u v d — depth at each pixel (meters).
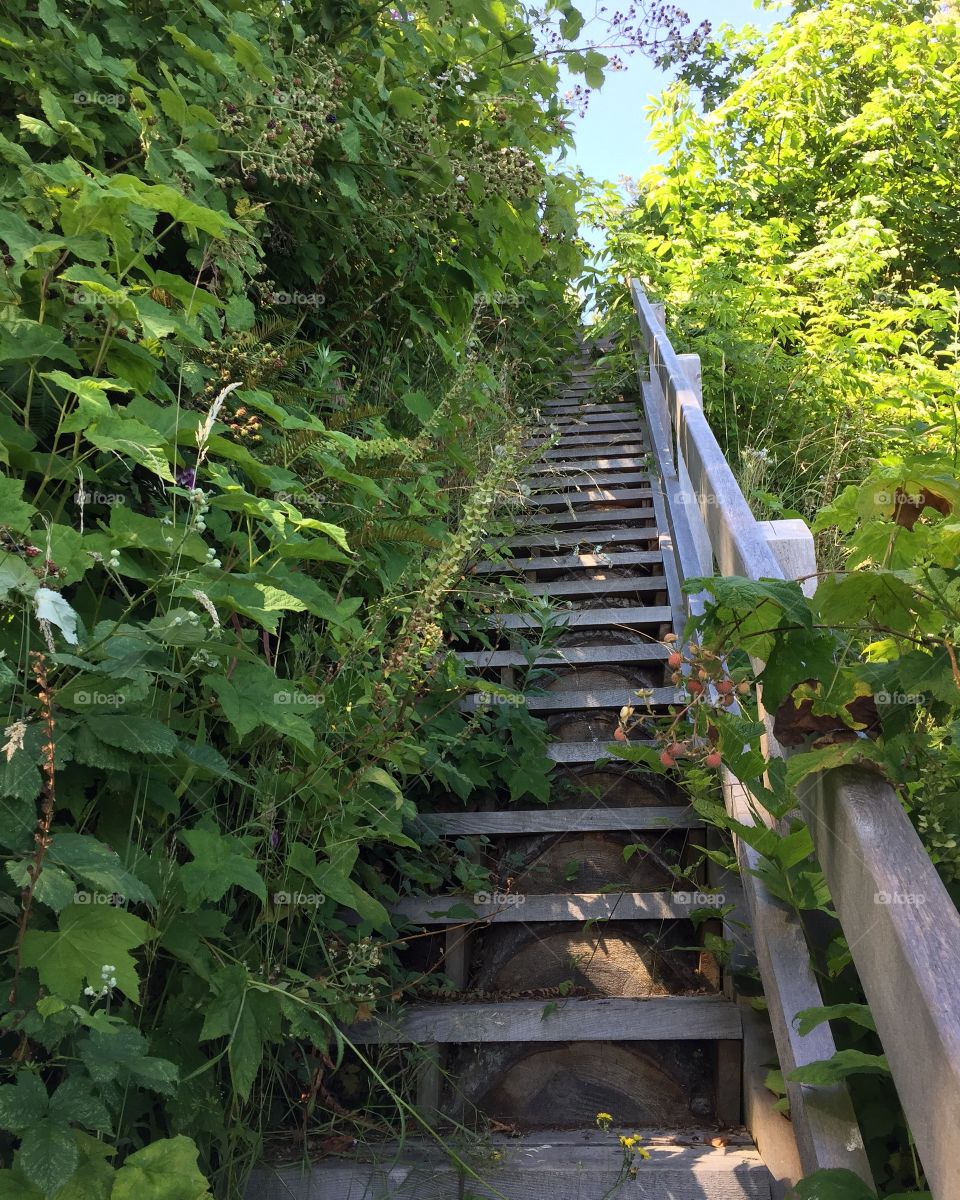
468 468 3.69
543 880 3.15
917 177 9.24
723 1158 2.11
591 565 4.76
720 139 9.62
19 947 1.39
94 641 1.53
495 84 3.74
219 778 2.14
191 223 1.95
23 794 1.40
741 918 2.72
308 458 2.72
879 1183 1.91
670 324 7.16
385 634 2.97
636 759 3.03
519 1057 2.54
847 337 6.79
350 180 3.45
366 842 2.76
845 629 1.61
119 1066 1.54
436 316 4.67
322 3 3.49
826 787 1.56
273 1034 1.88
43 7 2.26
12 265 1.83
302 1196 2.05
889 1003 1.29
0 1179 1.36
